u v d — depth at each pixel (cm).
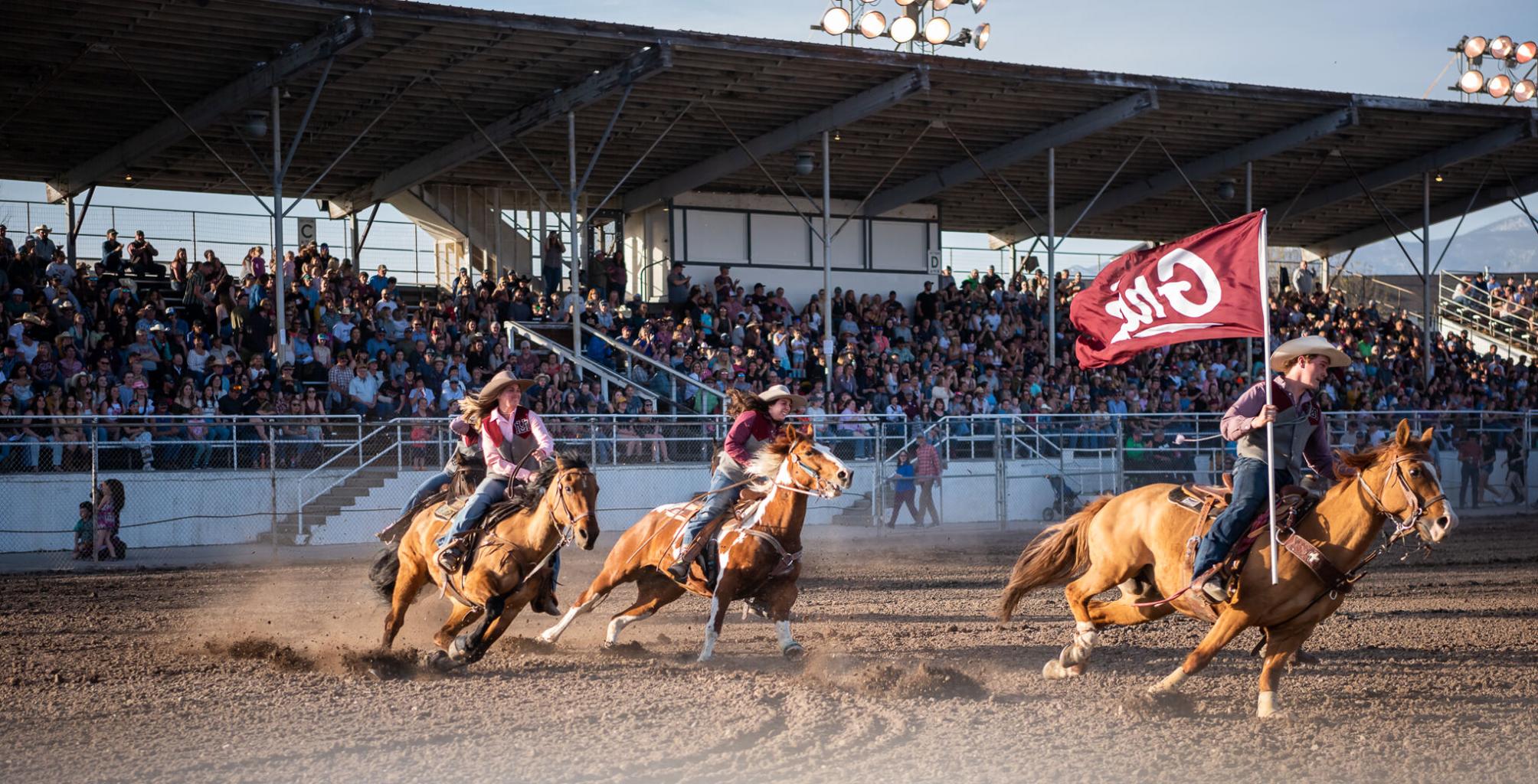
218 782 714
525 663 1062
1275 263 4825
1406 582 1670
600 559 1966
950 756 752
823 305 3131
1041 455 2605
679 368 2783
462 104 2762
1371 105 3138
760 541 1043
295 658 1061
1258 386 862
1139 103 2934
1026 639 1200
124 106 2689
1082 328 1034
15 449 1981
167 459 2069
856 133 3148
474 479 1055
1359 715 856
